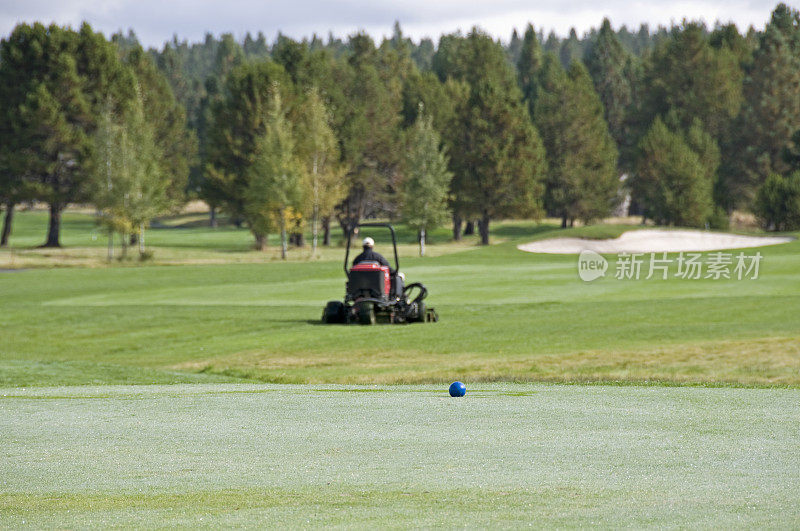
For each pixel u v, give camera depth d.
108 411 21.41
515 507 11.35
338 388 27.61
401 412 20.56
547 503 11.55
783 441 16.12
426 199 194.38
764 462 14.21
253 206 182.62
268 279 111.12
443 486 12.73
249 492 12.49
